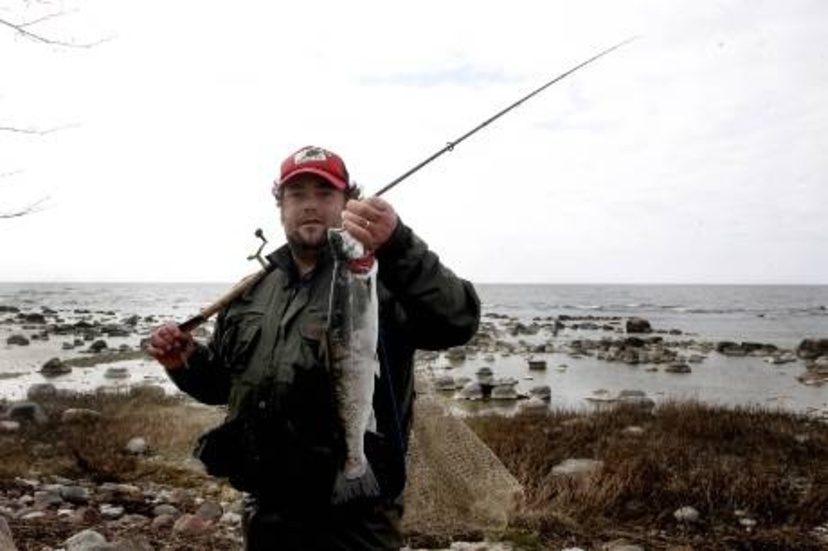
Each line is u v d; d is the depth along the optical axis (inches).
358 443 116.4
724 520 332.8
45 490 344.2
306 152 134.4
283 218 135.6
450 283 120.6
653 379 1109.7
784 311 3880.4
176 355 142.6
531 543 294.7
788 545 299.0
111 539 260.1
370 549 125.0
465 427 178.1
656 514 335.9
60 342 1728.6
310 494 123.0
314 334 123.9
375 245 117.4
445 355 1411.2
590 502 338.0
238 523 310.0
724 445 490.9
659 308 4128.9
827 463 436.8
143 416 594.6
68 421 561.9
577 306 4298.7
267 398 124.3
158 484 391.9
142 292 6983.3
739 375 1161.4
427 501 173.8
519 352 1505.9
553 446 469.1
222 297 137.5
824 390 1002.7
